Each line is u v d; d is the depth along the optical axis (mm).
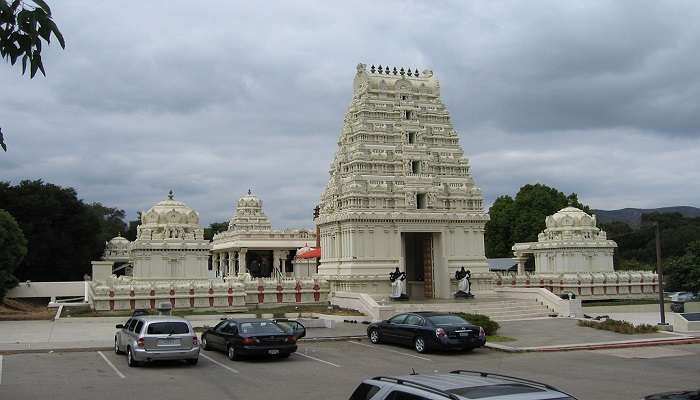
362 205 67688
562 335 45688
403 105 73938
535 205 127625
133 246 81188
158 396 25625
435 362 34969
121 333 36094
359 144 70562
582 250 87938
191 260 82000
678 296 75562
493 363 34500
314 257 114438
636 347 40375
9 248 78938
